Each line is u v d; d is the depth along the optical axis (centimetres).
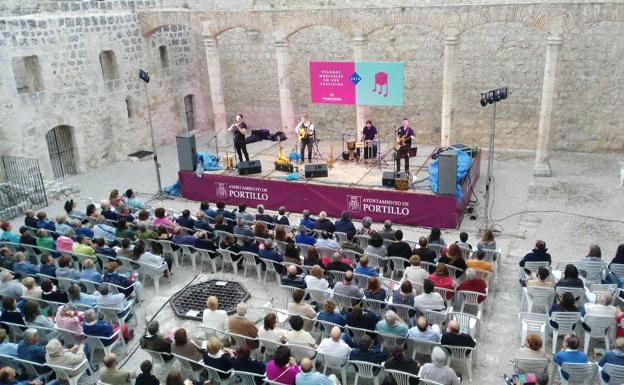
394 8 1950
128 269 1323
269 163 2053
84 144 2258
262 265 1404
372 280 1074
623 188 1847
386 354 919
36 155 2073
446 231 1605
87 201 1966
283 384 848
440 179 1566
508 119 2266
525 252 1458
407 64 2342
